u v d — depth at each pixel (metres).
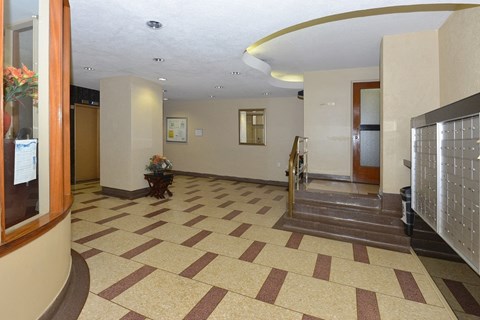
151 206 4.56
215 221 3.83
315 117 5.01
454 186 1.73
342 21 2.96
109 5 2.25
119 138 5.02
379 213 3.34
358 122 4.74
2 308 1.33
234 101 7.59
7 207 1.59
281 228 3.54
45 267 1.68
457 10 2.64
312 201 3.87
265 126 7.21
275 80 5.54
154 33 2.85
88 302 1.91
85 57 3.71
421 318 1.79
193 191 6.02
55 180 1.94
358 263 2.58
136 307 1.86
